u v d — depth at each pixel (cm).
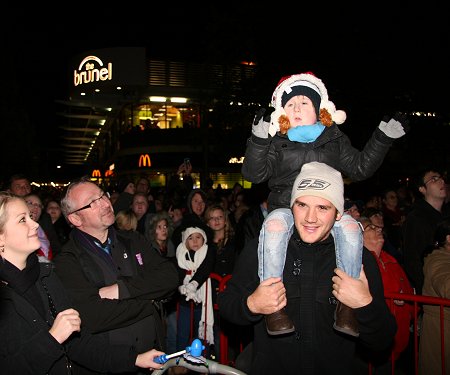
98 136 4791
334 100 1062
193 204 693
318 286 230
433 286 367
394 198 787
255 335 243
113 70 2752
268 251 232
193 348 224
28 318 235
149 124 3044
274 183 296
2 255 240
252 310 219
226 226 559
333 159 293
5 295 232
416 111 1081
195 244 494
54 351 231
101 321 286
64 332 236
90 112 3584
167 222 573
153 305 319
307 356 228
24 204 248
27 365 227
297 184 228
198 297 477
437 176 498
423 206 499
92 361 268
